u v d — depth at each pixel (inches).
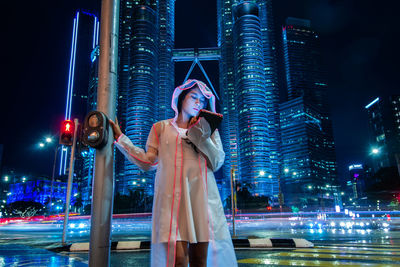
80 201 5954.7
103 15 120.0
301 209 5017.2
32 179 6560.0
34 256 288.5
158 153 93.2
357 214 2198.6
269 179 6373.0
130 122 6830.7
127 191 6245.1
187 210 80.7
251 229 901.8
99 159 100.0
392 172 4581.7
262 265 246.2
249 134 6619.1
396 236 513.0
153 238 80.4
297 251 335.0
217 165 89.9
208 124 84.3
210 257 79.3
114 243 399.2
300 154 7800.2
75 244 401.7
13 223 2011.6
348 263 246.8
